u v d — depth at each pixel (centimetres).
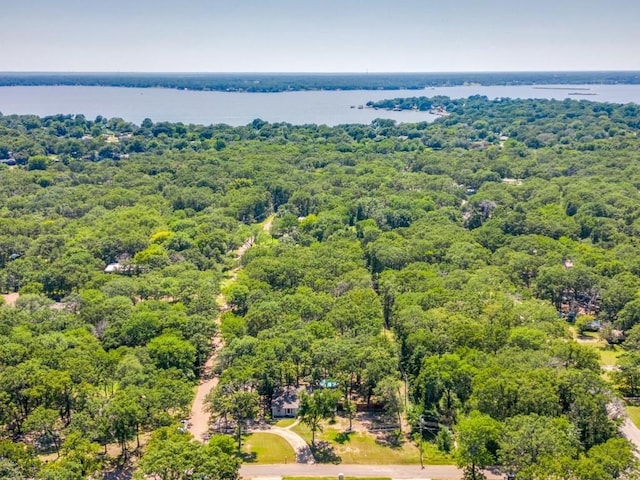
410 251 19625
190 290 16700
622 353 14712
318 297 15900
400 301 15438
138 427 11119
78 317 15138
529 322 14225
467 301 15050
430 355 12738
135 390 11156
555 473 8769
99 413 10788
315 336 13750
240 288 16675
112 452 10975
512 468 9544
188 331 14362
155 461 9125
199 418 12175
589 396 10662
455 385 11838
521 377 11100
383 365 12181
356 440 11594
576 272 17262
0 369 11981
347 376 12350
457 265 18500
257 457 10994
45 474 9025
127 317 14738
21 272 18775
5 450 9638
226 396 11419
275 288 17475
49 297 17900
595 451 9431
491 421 10081
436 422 11825
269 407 12569
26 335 13450
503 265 18562
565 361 12262
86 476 9738
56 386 11231
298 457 11044
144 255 19612
